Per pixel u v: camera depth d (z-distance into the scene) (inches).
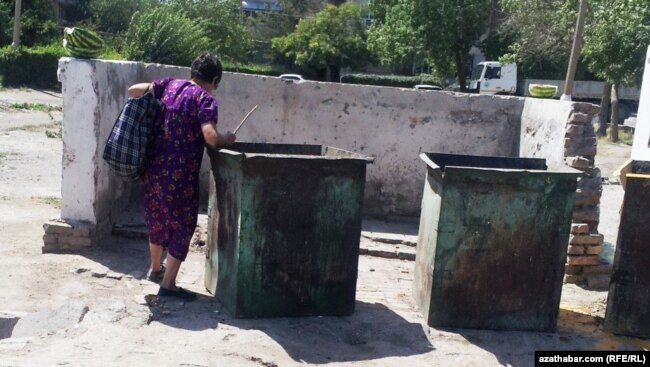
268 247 190.5
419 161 323.6
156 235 203.8
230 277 195.0
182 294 203.9
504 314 197.6
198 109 193.6
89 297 203.9
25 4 1450.5
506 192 190.5
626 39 705.6
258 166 185.2
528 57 1015.0
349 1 1943.9
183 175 196.9
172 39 1053.2
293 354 173.0
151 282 218.1
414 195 325.1
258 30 1978.3
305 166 189.2
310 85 319.6
